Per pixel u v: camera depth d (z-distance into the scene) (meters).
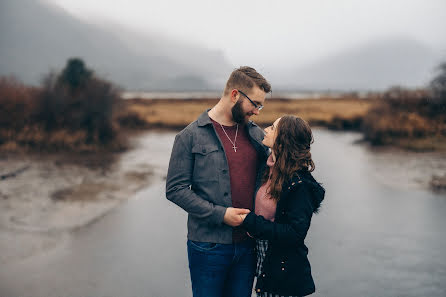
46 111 13.31
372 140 15.37
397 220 5.45
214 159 1.85
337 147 14.23
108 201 6.62
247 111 1.82
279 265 1.80
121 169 9.74
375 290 3.31
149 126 22.19
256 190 1.96
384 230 4.98
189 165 1.86
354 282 3.47
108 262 3.91
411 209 6.06
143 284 3.41
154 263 3.90
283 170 1.76
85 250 4.27
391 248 4.33
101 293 3.23
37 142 12.61
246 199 1.94
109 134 13.92
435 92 16.39
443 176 8.71
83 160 10.93
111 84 14.48
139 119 22.59
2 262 3.93
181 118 24.58
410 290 3.32
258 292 1.87
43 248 4.36
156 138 17.31
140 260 3.97
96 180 8.38
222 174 1.86
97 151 12.62
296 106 33.91
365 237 4.71
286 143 1.77
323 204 6.38
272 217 1.85
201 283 1.94
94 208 6.16
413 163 10.55
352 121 22.38
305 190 1.73
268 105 35.28
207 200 1.87
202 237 1.88
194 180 1.89
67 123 13.42
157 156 12.06
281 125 1.81
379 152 12.79
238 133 1.96
